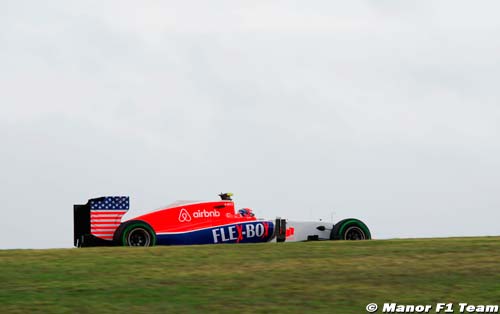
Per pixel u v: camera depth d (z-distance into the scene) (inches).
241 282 877.8
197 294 825.5
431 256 1024.9
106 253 1048.2
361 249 1082.1
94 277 897.5
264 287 858.1
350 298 820.0
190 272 926.4
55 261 986.7
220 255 1032.8
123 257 1016.2
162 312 759.7
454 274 920.3
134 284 864.9
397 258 1012.5
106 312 756.6
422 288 860.6
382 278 902.4
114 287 850.8
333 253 1050.1
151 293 827.4
